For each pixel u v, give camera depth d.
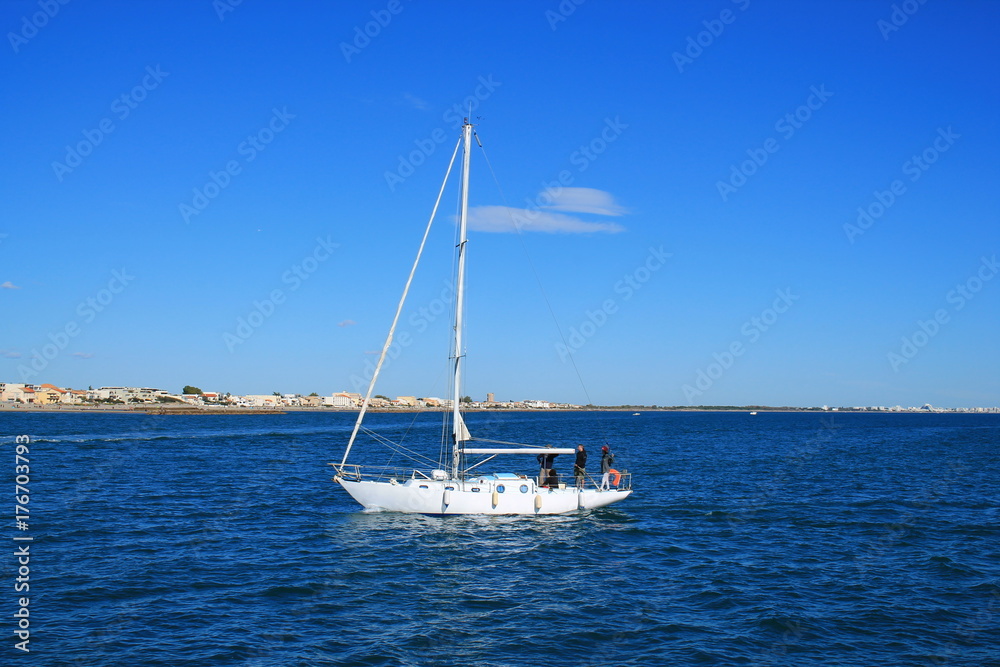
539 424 156.25
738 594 21.42
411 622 18.72
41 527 28.92
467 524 30.27
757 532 30.25
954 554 26.47
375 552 25.61
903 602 20.73
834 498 39.81
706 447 82.44
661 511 34.84
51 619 18.27
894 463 61.97
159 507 34.19
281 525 30.08
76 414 166.88
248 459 59.53
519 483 31.83
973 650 17.28
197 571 22.88
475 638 17.72
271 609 19.50
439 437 97.38
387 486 31.69
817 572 23.92
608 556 25.80
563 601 20.64
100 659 15.87
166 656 16.17
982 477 50.78
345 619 18.86
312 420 157.62
